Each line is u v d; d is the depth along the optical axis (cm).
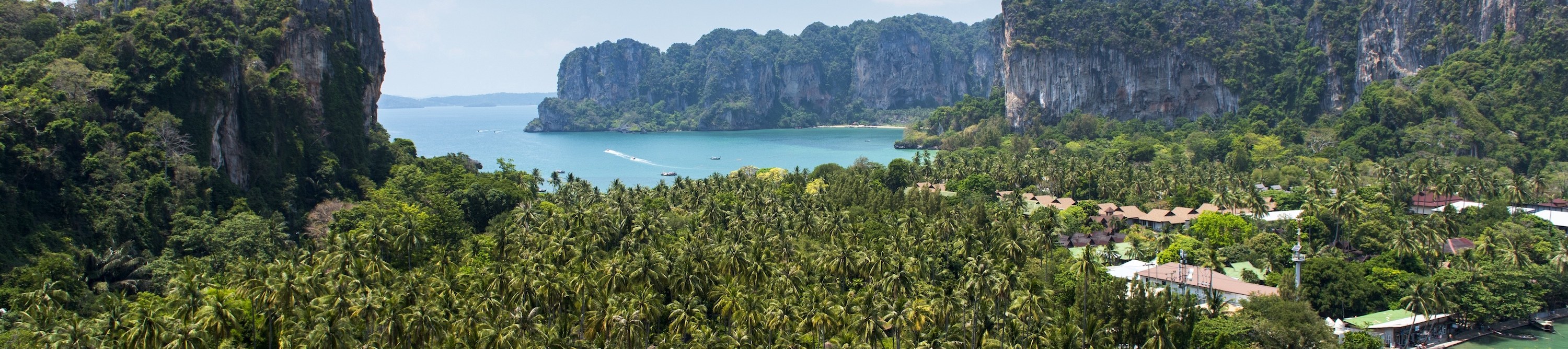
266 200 19038
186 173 17012
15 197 14375
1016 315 11681
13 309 11462
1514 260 15562
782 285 12425
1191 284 14500
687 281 12319
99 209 15500
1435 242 16700
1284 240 17775
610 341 10706
